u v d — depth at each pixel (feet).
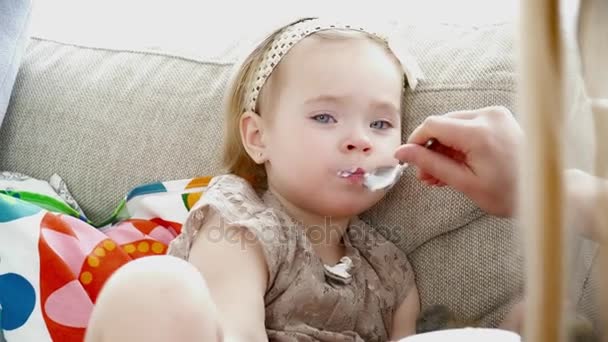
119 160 4.04
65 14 5.47
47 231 3.38
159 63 4.24
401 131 3.43
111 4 5.34
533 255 1.34
